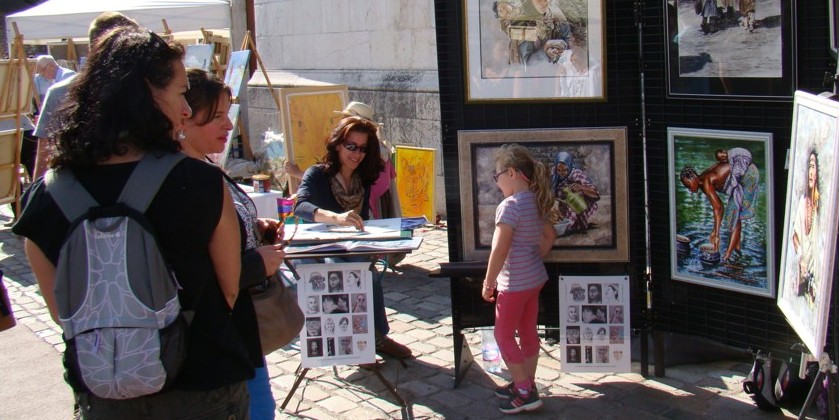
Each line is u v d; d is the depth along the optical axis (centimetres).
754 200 380
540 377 452
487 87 420
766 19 361
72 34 1149
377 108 922
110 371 201
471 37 416
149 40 213
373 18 937
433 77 862
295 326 304
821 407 356
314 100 673
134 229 204
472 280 437
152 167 209
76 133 209
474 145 425
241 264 248
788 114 364
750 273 388
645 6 396
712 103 387
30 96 938
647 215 424
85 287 204
